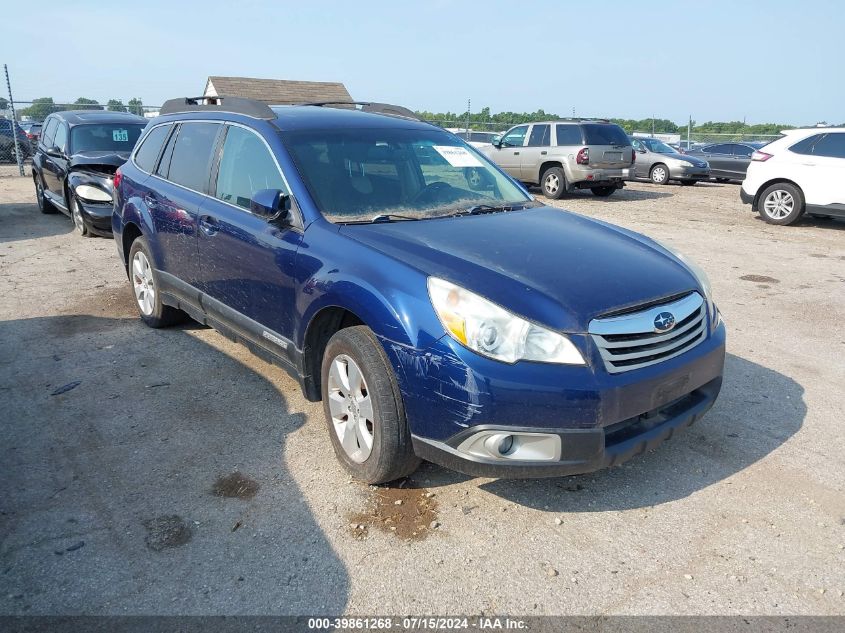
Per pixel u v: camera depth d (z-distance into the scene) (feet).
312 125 13.67
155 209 16.60
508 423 9.02
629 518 10.21
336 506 10.45
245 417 13.38
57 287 22.98
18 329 18.63
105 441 12.44
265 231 12.50
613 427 9.46
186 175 15.85
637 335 9.61
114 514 10.23
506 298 9.30
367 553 9.39
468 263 10.02
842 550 9.47
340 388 11.03
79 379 15.20
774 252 29.71
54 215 38.27
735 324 19.36
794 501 10.63
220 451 12.09
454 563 9.20
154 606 8.39
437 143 14.88
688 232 34.96
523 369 8.99
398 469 10.36
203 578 8.88
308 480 11.16
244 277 13.21
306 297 11.32
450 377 9.14
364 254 10.61
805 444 12.37
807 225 37.70
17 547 9.46
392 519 10.15
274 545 9.54
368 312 10.03
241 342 14.11
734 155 68.74
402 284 9.84
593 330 9.25
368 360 10.12
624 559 9.30
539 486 11.03
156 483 11.06
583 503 10.58
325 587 8.74
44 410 13.67
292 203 12.17
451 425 9.26
